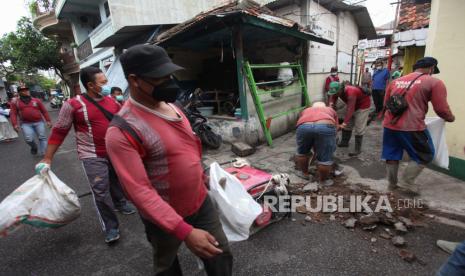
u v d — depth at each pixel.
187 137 1.41
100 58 12.67
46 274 2.37
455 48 3.51
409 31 6.73
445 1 3.53
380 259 2.29
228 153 5.52
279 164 4.68
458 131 3.60
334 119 3.55
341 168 4.21
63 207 2.52
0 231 2.27
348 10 10.20
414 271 2.14
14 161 6.27
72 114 2.50
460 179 3.60
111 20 8.66
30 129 6.45
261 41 7.84
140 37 9.07
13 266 2.49
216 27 5.34
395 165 3.29
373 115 8.05
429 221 2.76
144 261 2.47
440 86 2.83
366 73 11.28
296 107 7.39
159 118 1.29
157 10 9.27
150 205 1.13
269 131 6.31
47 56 20.34
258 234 2.72
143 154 1.24
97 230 3.03
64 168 5.49
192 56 8.61
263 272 2.22
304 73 7.57
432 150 3.10
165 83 1.24
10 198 2.40
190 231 1.14
